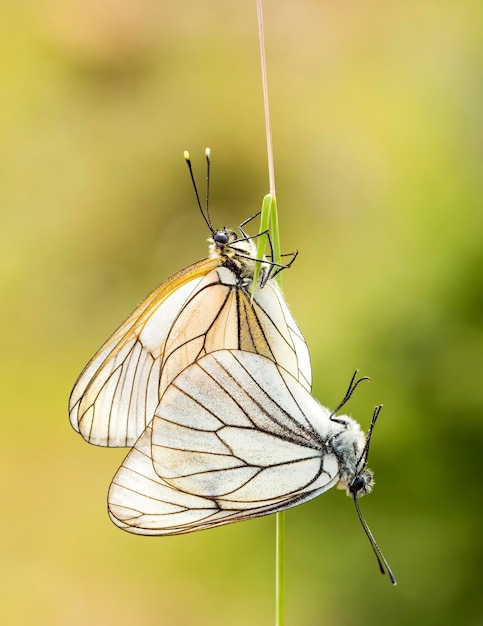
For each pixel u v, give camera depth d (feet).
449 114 2.47
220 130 4.47
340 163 3.83
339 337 2.28
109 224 4.34
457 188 2.31
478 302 2.18
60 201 4.36
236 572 2.51
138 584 2.85
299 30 4.67
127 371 1.76
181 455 1.71
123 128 4.61
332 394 2.24
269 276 1.73
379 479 2.21
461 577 2.20
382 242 2.41
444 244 2.23
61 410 3.67
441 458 2.19
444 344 2.20
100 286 4.16
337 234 3.40
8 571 3.06
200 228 4.25
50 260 4.22
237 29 4.87
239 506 1.72
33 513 3.28
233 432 1.71
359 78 4.12
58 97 4.76
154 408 1.77
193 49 4.84
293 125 4.25
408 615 2.22
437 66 2.58
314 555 2.31
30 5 4.99
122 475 1.71
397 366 2.22
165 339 1.77
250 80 4.57
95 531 3.16
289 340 1.74
